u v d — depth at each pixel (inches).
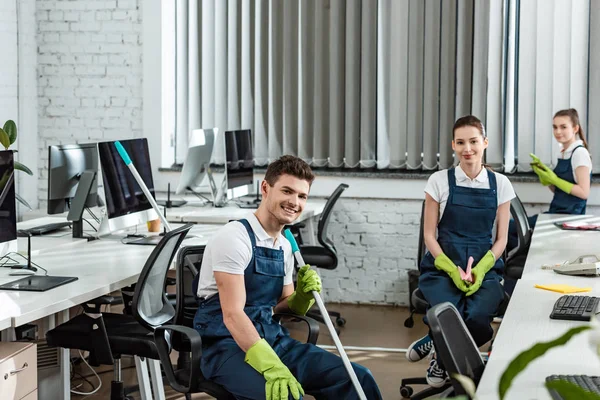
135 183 177.0
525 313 105.7
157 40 246.2
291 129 240.7
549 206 223.5
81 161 183.6
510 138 228.2
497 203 154.1
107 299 127.8
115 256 155.1
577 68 221.9
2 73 239.6
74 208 175.8
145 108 248.4
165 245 126.9
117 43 249.8
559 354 86.7
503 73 226.7
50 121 255.8
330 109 236.5
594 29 219.1
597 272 128.4
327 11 235.6
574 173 206.4
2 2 238.1
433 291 149.3
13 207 136.2
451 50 228.4
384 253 237.8
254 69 242.4
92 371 171.6
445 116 229.9
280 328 113.4
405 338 203.0
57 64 253.8
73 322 130.0
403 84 232.5
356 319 222.7
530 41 223.1
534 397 72.8
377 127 236.2
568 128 207.0
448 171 154.9
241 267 107.2
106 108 252.4
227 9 242.5
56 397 137.9
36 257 153.6
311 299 116.7
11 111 244.1
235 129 245.8
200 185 248.2
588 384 75.2
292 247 115.8
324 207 207.0
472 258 149.8
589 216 202.7
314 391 108.7
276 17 239.0
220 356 107.8
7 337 124.0
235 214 206.7
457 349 83.9
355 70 234.4
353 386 106.0
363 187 235.1
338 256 240.8
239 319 104.8
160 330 111.6
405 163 236.1
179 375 112.4
